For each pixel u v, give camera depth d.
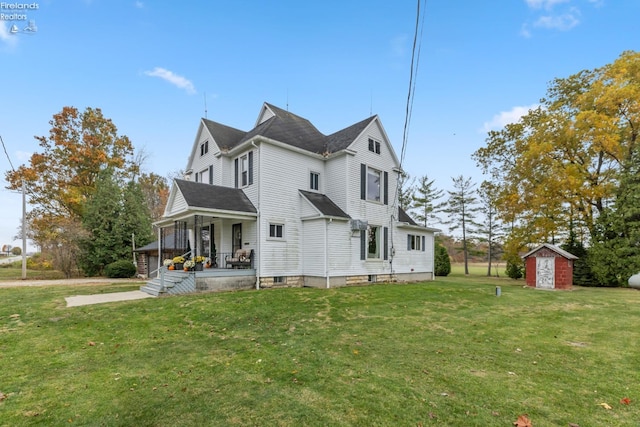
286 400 3.56
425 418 3.14
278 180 14.00
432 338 6.13
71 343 5.88
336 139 16.88
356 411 3.29
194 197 12.41
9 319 7.54
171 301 9.47
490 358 4.96
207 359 5.02
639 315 8.40
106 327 6.95
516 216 20.28
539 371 4.42
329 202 15.18
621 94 15.38
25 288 13.42
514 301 10.52
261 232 13.17
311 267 13.95
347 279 14.20
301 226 14.55
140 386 4.02
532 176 18.83
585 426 3.01
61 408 3.46
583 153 18.00
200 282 11.62
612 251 16.05
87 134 26.11
